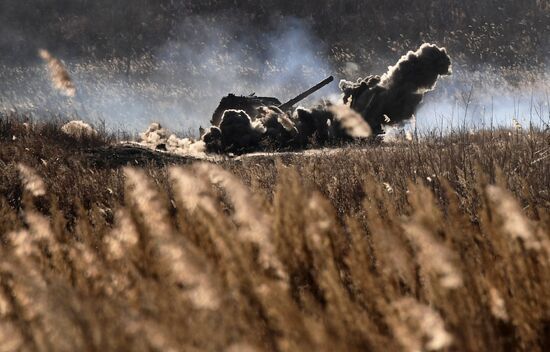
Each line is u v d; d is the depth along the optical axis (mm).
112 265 16203
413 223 14016
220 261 14141
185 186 15156
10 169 44094
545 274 13594
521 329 13047
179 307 11797
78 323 11547
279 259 15094
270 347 11945
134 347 10867
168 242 12703
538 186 29328
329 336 11297
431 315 10414
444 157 36969
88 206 37750
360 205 28812
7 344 11250
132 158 55562
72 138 65750
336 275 14203
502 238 14602
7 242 22703
